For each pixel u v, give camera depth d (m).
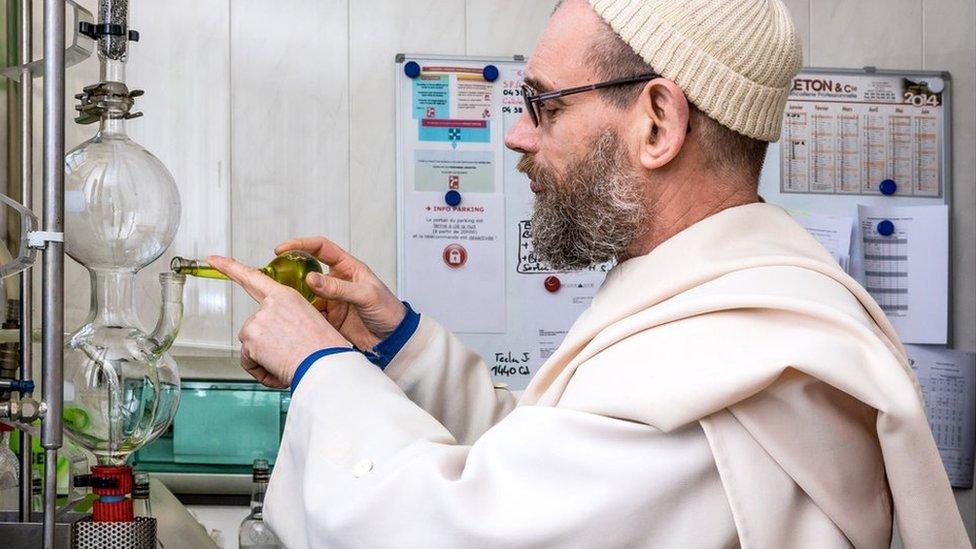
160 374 1.07
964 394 2.67
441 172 2.60
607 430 1.00
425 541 1.00
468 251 2.60
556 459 1.00
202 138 2.55
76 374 1.03
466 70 2.61
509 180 2.62
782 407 0.98
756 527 0.97
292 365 1.18
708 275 1.07
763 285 1.03
